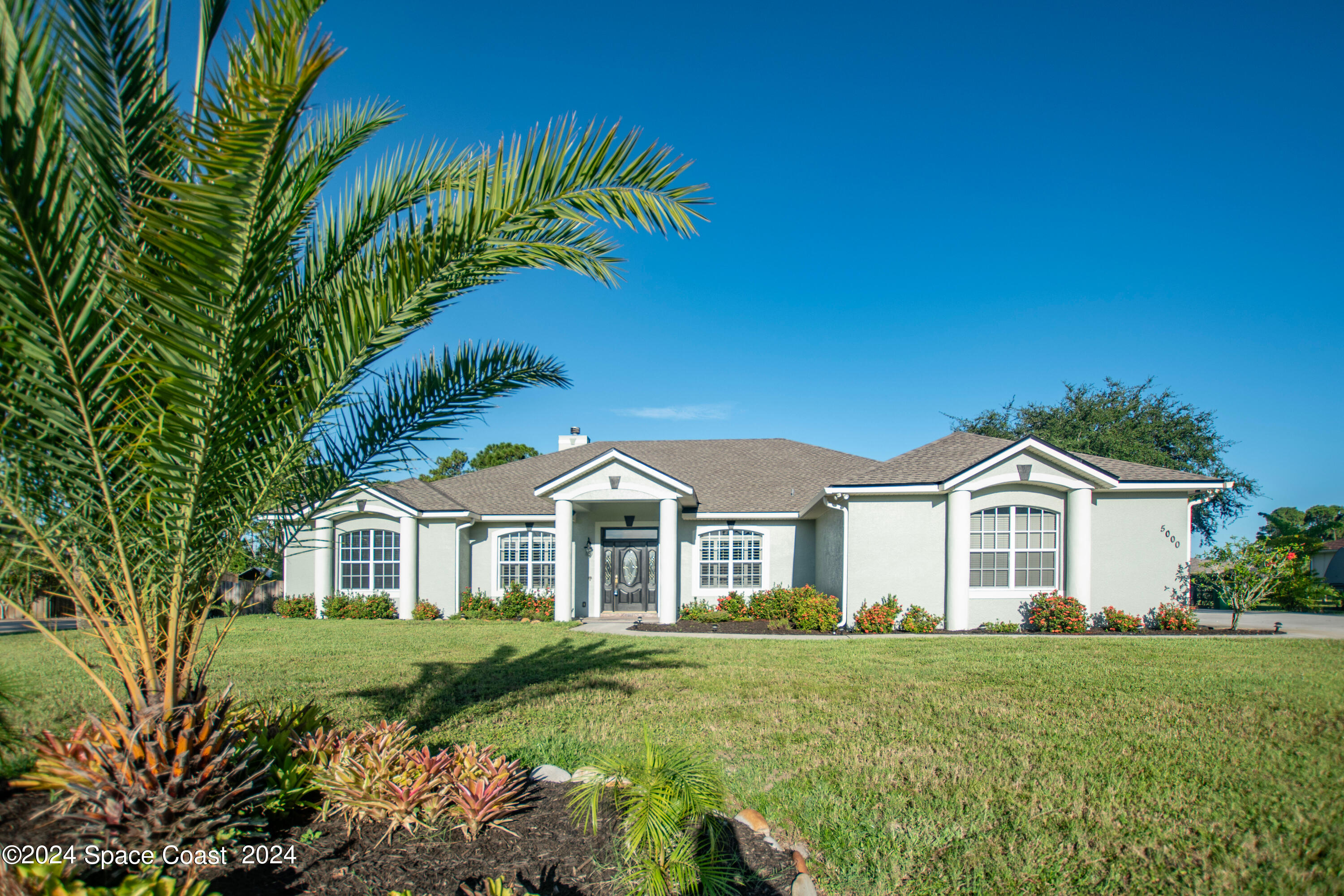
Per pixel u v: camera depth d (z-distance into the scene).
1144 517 17.31
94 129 3.79
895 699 8.98
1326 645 14.21
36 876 2.97
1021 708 8.45
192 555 4.38
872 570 17.72
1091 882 4.23
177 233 3.24
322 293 5.00
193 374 3.55
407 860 3.96
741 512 21.80
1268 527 51.69
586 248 4.95
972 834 4.87
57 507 4.13
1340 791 5.63
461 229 4.52
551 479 21.31
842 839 4.74
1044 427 38.84
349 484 5.62
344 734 6.19
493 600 22.12
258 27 3.31
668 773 3.90
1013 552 17.47
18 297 3.32
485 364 5.96
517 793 4.85
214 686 10.16
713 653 13.30
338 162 5.14
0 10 3.29
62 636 5.08
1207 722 7.74
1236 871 4.35
